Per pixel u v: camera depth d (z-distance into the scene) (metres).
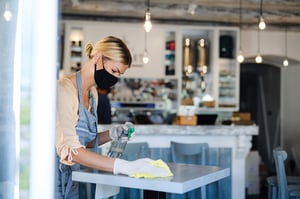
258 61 7.16
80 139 2.61
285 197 3.99
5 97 1.35
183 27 8.02
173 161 4.76
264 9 7.44
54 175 1.31
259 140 10.38
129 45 7.84
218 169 2.58
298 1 6.76
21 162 1.30
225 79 8.30
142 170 2.26
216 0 6.76
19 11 1.34
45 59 1.28
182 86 8.27
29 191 1.28
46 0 1.29
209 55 8.38
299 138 8.91
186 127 5.01
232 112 8.41
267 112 10.20
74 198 2.77
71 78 2.64
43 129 1.27
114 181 2.29
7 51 1.36
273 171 9.59
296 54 8.70
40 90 1.28
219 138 5.16
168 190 2.12
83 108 2.62
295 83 9.20
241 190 5.19
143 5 7.12
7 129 1.33
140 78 8.01
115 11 7.18
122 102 7.98
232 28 8.17
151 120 7.95
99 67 2.64
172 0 6.74
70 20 7.66
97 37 7.73
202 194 4.37
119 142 2.91
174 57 8.12
